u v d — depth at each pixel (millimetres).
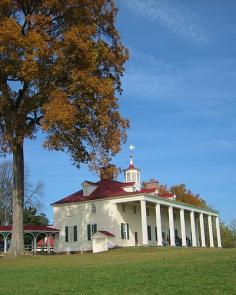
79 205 60156
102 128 35312
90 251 57562
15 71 32688
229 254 27750
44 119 31875
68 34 33438
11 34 31297
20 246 36375
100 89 34031
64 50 33562
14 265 26797
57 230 60594
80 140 35562
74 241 59312
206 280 14523
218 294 12180
